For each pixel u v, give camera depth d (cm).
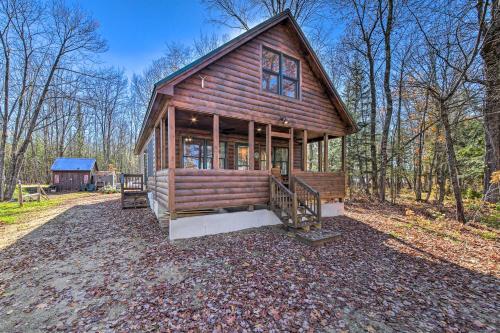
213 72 652
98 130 3600
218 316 291
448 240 629
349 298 344
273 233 663
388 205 1229
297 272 421
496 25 720
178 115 725
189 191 609
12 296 337
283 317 293
